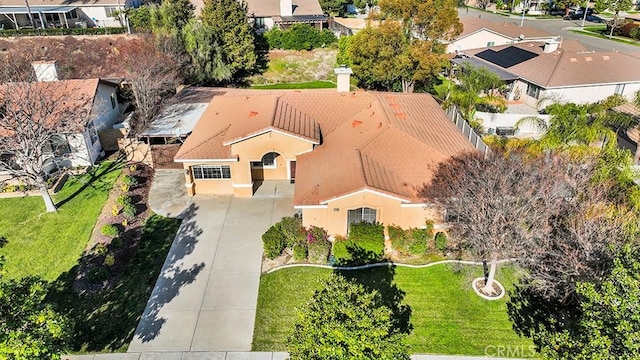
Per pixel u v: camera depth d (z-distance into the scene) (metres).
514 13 98.12
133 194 29.62
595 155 24.53
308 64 58.56
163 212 27.95
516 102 47.97
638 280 13.65
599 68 45.62
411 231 23.81
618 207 20.61
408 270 23.08
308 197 23.61
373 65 45.72
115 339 19.44
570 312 19.44
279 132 27.50
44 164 31.47
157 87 39.47
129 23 56.66
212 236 25.80
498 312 20.55
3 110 29.12
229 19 51.19
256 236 25.81
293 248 23.81
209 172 29.19
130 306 21.11
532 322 19.98
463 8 103.44
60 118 29.55
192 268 23.41
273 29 60.62
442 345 19.02
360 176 23.11
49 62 34.84
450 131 29.73
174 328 19.98
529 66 47.78
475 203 20.58
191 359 18.56
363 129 28.59
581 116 27.22
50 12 56.31
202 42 48.62
